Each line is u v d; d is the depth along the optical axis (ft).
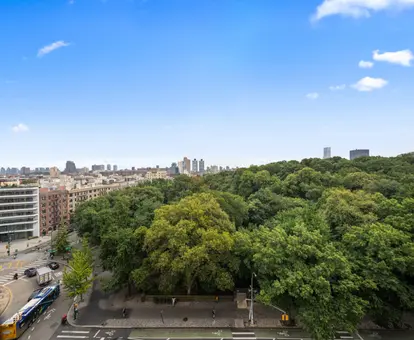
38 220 342.23
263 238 119.55
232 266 126.00
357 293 108.99
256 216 189.26
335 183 248.73
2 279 181.88
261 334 111.04
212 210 143.23
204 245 118.11
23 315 115.55
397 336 108.17
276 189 253.65
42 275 168.04
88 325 118.42
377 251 107.65
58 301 141.90
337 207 139.95
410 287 105.50
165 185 353.51
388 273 100.68
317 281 94.07
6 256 244.01
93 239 207.21
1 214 316.40
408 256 100.32
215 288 141.49
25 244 299.58
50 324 120.16
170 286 125.08
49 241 311.68
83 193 436.35
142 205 213.87
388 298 113.29
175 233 122.31
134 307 132.46
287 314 116.57
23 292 159.12
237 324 117.39
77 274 130.52
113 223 164.96
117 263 134.31
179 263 115.75
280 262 103.30
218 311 127.44
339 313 94.48
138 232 138.41
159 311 128.36
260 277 123.54
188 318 122.11
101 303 137.18
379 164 311.27
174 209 143.23
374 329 112.88
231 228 140.15
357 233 115.44
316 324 92.17
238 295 134.10
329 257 98.63
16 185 349.20
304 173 252.83
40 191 367.25
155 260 126.21
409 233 112.68
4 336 106.22
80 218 245.45
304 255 102.83
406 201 131.44
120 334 112.37
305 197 242.78
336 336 108.17
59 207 381.60
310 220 135.33
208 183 355.77
